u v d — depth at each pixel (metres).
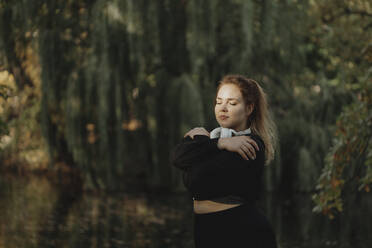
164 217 9.38
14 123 13.05
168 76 11.09
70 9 9.83
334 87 12.44
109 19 9.91
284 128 11.79
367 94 4.18
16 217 8.98
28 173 14.34
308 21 12.08
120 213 9.63
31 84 11.19
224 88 2.26
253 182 2.16
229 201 2.12
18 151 13.94
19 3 8.44
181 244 7.32
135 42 10.03
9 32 8.69
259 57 10.88
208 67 10.84
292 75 11.65
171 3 10.32
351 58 13.84
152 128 11.17
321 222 8.90
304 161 11.75
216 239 2.13
